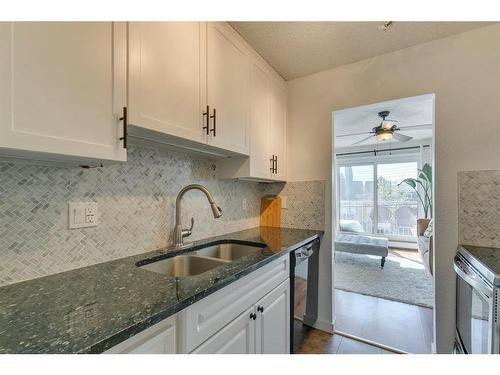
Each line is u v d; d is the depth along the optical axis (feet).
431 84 5.99
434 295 5.78
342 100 7.19
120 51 3.09
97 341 1.86
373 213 18.60
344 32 5.63
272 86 7.14
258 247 5.53
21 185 3.07
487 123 5.41
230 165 6.27
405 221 17.51
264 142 6.66
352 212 19.43
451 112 5.74
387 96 6.53
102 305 2.45
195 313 2.84
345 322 7.56
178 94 3.92
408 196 17.44
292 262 5.41
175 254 4.70
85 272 3.43
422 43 6.09
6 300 2.58
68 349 1.76
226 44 5.11
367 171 18.89
